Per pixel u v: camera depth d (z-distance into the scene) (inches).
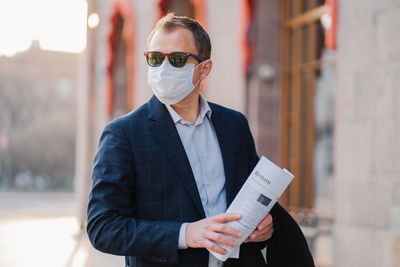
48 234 444.8
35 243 385.1
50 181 1888.5
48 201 1148.5
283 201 265.3
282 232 85.4
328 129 239.5
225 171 84.5
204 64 85.9
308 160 252.4
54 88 1936.5
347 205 204.5
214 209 82.6
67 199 1266.0
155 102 84.6
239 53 285.6
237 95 287.9
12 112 1867.6
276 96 275.4
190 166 80.7
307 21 258.4
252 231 76.5
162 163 79.7
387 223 184.9
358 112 201.5
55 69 1945.1
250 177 76.7
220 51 307.9
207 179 83.7
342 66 210.4
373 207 191.6
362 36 200.5
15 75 1893.5
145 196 79.1
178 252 77.5
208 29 321.4
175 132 81.8
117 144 79.0
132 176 79.1
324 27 244.4
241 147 88.2
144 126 81.3
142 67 455.8
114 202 76.9
